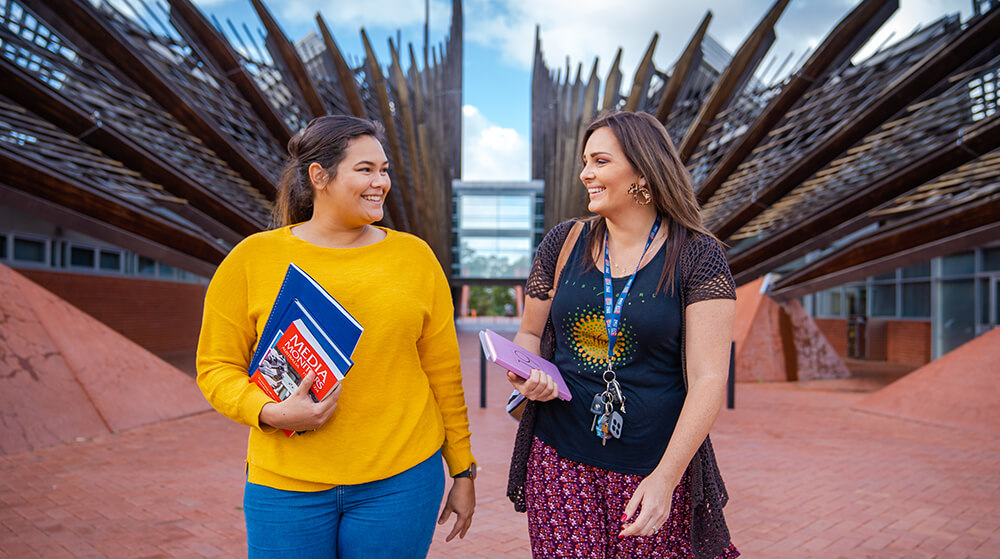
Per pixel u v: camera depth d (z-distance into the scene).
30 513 3.79
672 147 1.61
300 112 15.44
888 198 10.07
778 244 11.78
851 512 4.00
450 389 1.73
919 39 11.49
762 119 12.52
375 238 1.65
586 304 1.66
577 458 1.63
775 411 8.30
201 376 1.52
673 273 1.55
